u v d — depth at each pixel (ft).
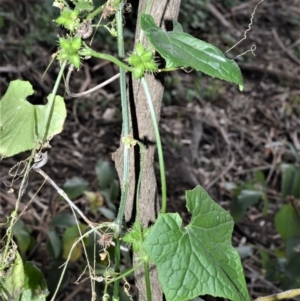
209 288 0.86
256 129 3.70
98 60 3.67
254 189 2.60
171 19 1.02
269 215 3.03
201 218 0.93
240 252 2.36
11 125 1.06
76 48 0.90
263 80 4.20
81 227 2.18
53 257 2.14
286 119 3.83
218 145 3.49
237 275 0.93
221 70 0.86
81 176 2.93
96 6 3.23
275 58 4.44
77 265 2.41
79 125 3.33
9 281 1.06
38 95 3.33
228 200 3.08
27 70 3.41
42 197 2.72
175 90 3.77
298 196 2.42
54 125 1.05
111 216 2.38
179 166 3.18
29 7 3.81
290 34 4.78
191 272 0.86
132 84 1.05
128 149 0.98
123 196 0.98
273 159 3.44
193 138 3.45
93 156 3.12
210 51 0.87
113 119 3.42
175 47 0.86
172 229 0.87
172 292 0.84
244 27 4.73
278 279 2.37
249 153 3.48
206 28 4.48
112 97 3.54
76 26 0.93
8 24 3.70
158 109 1.06
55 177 2.89
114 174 2.50
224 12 4.82
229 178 3.23
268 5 5.03
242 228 2.93
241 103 3.91
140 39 0.98
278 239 2.88
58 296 2.27
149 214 1.10
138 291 1.14
